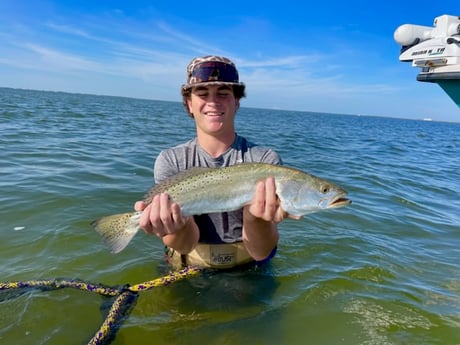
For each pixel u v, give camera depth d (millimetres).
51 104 12766
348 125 16109
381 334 874
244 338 833
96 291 976
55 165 2494
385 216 1900
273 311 944
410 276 1206
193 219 984
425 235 1669
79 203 1727
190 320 891
